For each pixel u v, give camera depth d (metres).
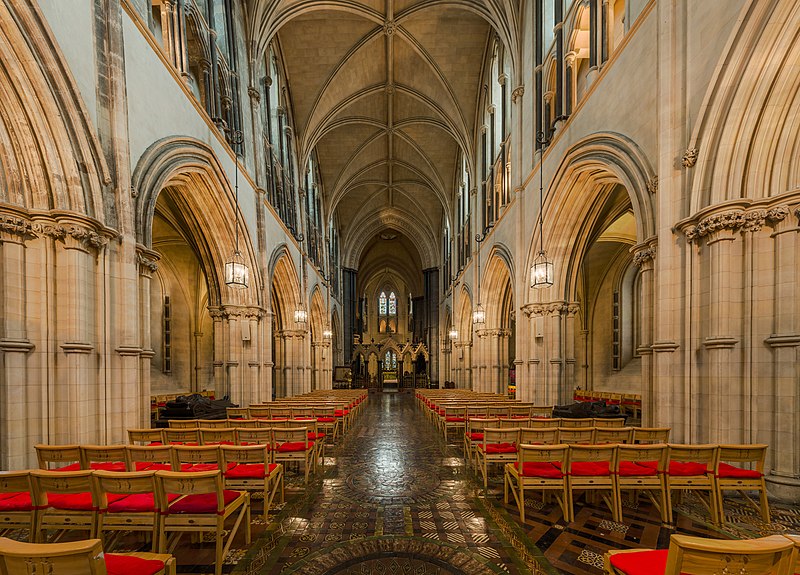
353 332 39.38
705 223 6.09
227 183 11.98
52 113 5.81
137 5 8.13
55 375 6.03
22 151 5.86
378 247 47.91
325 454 9.31
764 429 5.77
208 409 9.80
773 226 5.87
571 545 4.54
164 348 20.94
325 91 21.83
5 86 5.52
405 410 19.48
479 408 10.75
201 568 4.05
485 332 21.69
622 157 8.15
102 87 6.88
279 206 19.31
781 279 5.76
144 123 8.17
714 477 5.09
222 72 12.98
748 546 2.12
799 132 5.74
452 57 20.75
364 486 6.75
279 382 22.16
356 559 4.25
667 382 6.66
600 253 21.33
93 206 6.43
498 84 19.78
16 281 5.80
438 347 37.75
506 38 16.16
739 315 5.96
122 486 3.82
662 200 6.84
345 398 16.58
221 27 13.39
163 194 12.46
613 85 8.77
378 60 21.56
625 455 5.09
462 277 27.98
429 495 6.27
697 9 6.45
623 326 20.64
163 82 8.95
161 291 20.86
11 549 2.14
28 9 5.37
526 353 14.46
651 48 7.39
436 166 30.08
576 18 11.10
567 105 11.65
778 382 5.70
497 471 7.70
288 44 19.98
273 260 16.98
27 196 5.99
